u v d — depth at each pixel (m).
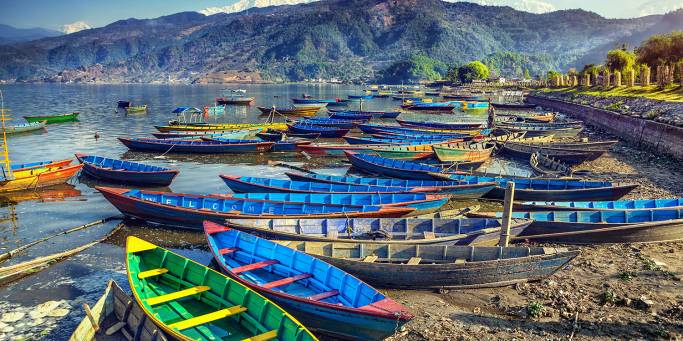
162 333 12.71
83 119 82.00
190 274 16.11
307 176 32.78
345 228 22.17
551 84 139.50
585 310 15.83
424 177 34.91
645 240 21.89
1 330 15.59
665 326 14.59
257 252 18.61
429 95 155.12
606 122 59.72
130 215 26.06
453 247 18.23
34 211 28.73
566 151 41.69
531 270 17.67
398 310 13.38
